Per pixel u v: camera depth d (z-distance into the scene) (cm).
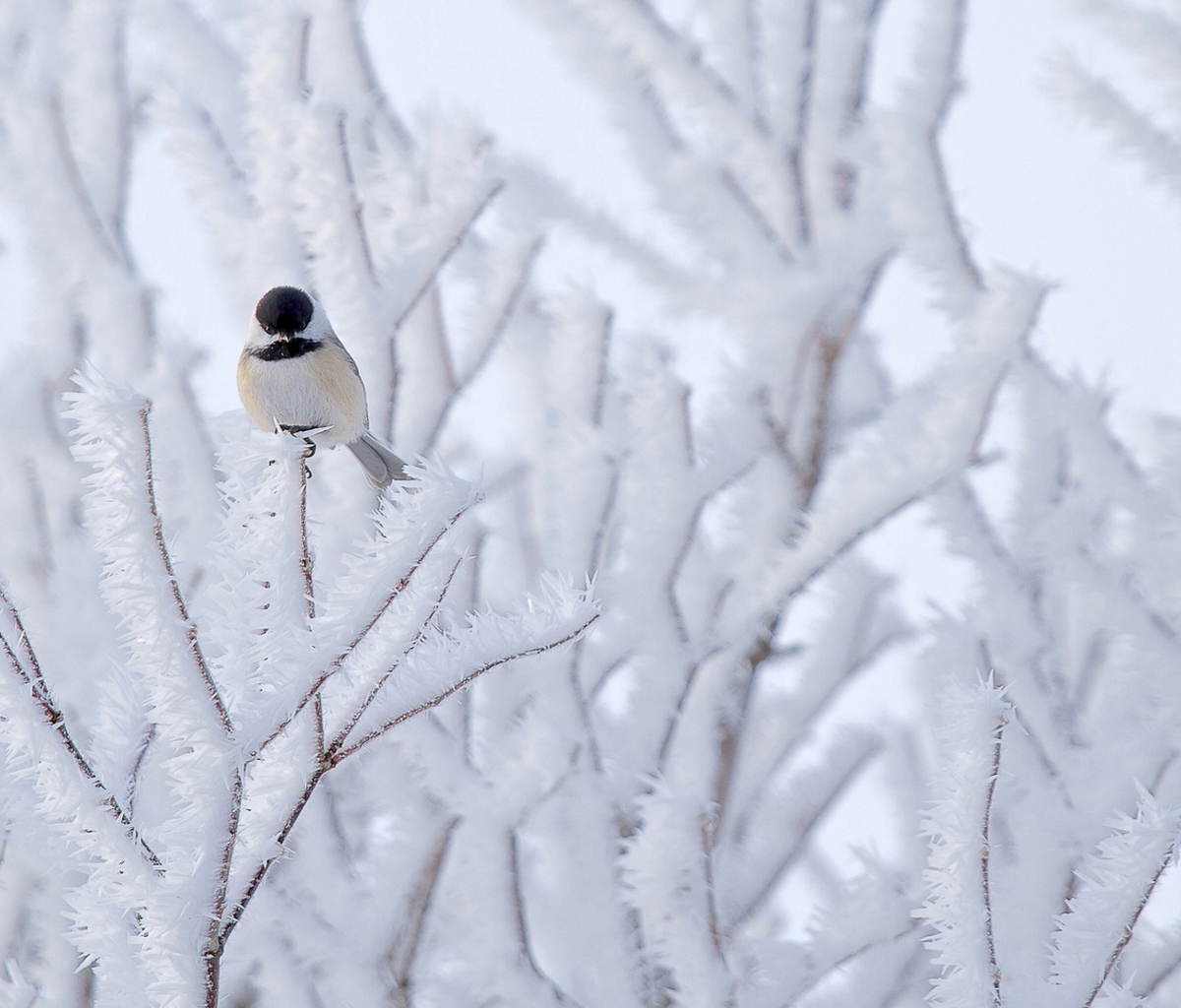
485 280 596
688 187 602
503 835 581
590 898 585
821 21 606
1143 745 583
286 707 560
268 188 594
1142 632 588
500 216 598
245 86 595
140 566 559
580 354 597
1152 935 579
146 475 558
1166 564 590
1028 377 593
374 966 582
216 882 561
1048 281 584
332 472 591
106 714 564
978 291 593
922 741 598
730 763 592
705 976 572
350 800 591
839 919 582
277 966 581
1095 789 582
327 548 589
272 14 595
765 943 583
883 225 596
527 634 562
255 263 595
